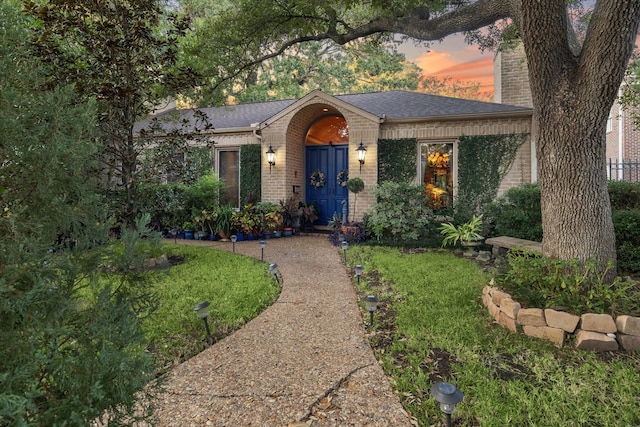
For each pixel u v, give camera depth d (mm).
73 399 1101
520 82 10438
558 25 3631
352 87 21281
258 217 10070
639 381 2443
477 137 9086
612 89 3486
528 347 3021
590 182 3729
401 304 4129
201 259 6781
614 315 3074
